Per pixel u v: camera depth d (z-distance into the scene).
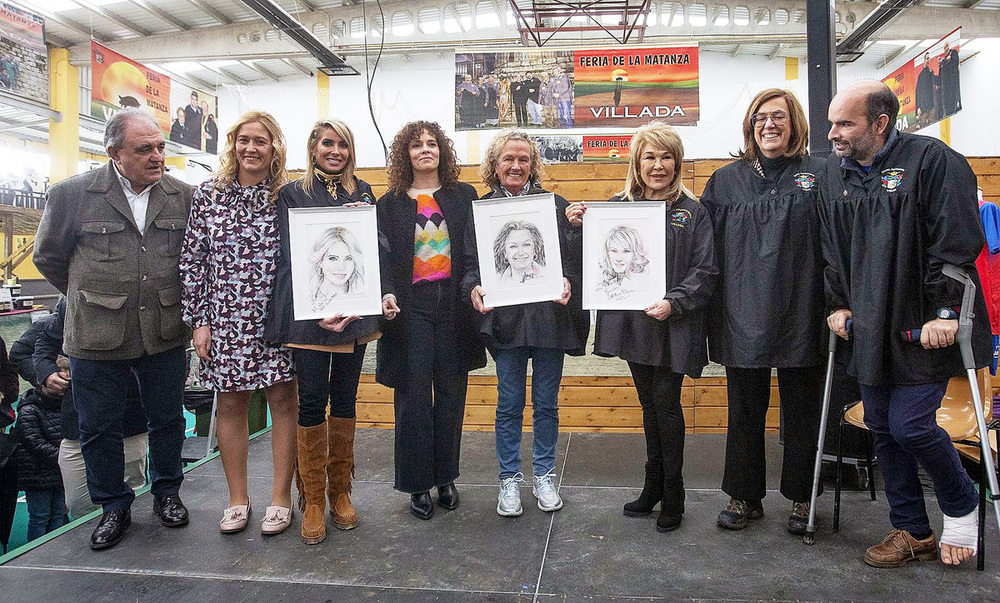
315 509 2.33
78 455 2.91
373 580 2.02
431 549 2.24
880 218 1.94
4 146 14.47
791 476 2.29
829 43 3.00
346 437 2.44
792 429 2.29
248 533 2.41
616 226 2.35
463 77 6.23
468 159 10.16
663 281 2.30
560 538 2.30
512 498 2.53
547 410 2.59
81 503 2.93
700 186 3.83
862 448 2.71
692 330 2.26
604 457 3.35
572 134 6.32
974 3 10.11
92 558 2.21
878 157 1.96
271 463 3.32
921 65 8.29
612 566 2.07
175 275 2.43
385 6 11.12
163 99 9.46
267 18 8.93
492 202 2.45
